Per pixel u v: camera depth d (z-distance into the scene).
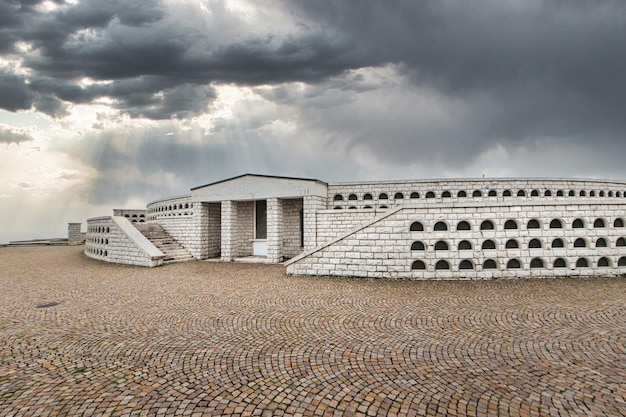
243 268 23.19
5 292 15.66
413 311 11.91
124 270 22.61
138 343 9.16
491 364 7.61
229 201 28.02
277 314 11.77
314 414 5.82
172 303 13.41
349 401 6.20
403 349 8.55
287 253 28.47
